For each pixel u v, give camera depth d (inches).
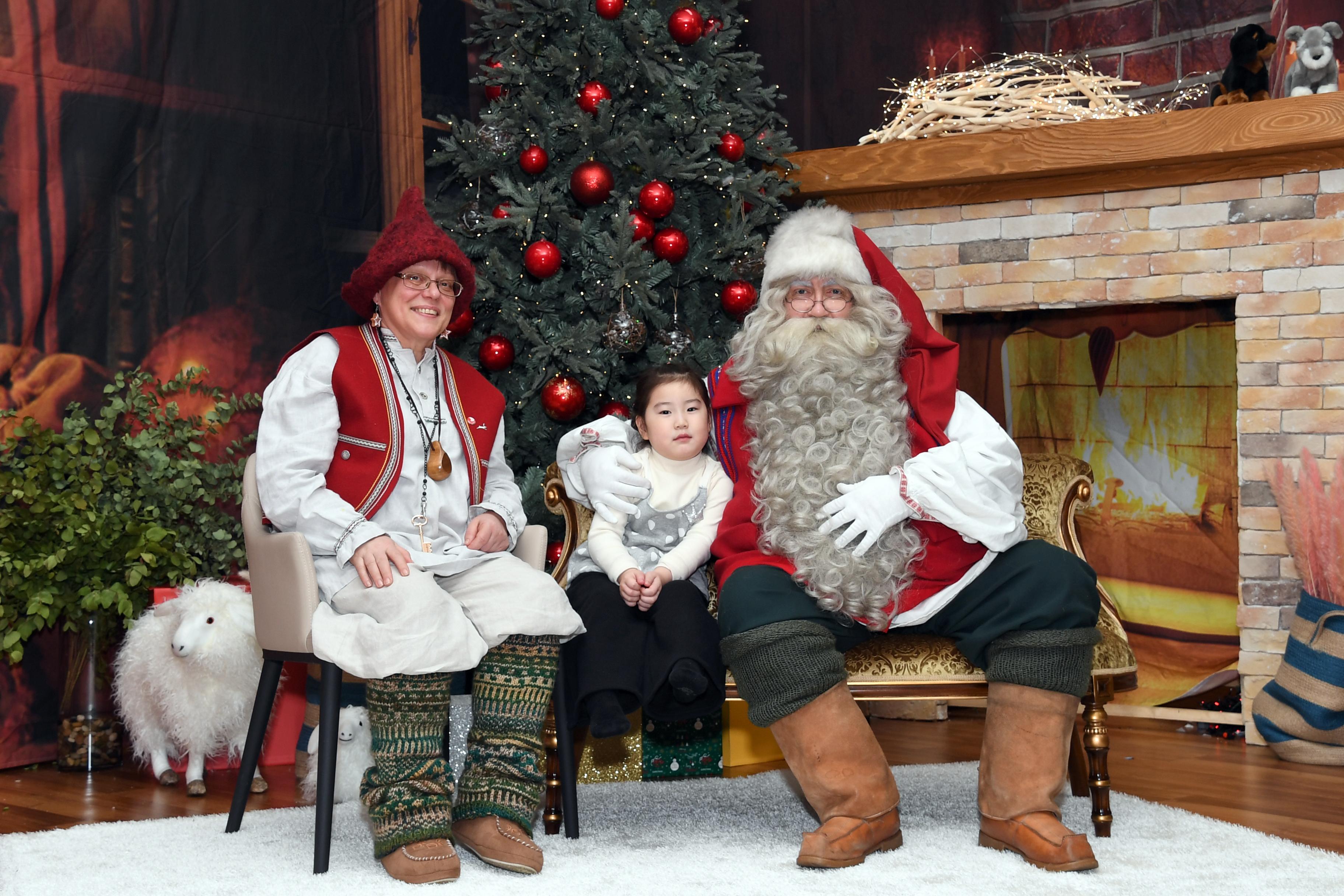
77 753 131.3
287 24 157.2
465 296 104.3
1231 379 160.4
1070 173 156.5
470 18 180.9
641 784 124.5
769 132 153.2
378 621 87.5
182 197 145.6
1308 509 138.1
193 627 118.3
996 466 96.2
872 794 88.7
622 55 140.3
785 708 88.0
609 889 81.8
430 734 88.4
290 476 91.9
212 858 91.5
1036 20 188.4
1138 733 153.1
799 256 105.6
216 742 122.4
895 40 194.2
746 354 105.7
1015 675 89.1
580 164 140.0
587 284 139.3
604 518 104.3
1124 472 168.2
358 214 165.3
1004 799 89.8
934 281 166.6
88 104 136.7
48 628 135.3
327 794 87.5
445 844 85.4
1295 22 168.2
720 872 86.1
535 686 92.3
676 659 92.0
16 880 84.9
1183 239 151.5
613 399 143.7
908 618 94.3
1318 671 134.0
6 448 128.6
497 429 106.0
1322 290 143.6
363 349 97.9
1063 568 91.5
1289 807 111.7
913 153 162.7
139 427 141.7
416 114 172.9
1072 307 159.8
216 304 148.9
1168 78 179.6
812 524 93.8
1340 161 142.0
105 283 138.3
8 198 130.0
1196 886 81.1
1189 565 163.0
